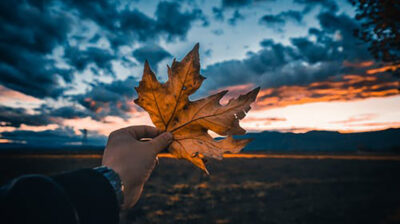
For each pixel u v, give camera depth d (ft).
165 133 2.64
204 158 2.61
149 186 54.24
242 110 2.50
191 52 2.68
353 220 29.58
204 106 2.65
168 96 2.68
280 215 32.73
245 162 118.93
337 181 64.90
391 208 33.86
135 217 30.60
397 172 85.61
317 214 32.91
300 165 108.68
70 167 81.51
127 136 2.46
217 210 34.96
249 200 41.70
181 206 36.86
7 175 68.13
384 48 14.05
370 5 12.85
